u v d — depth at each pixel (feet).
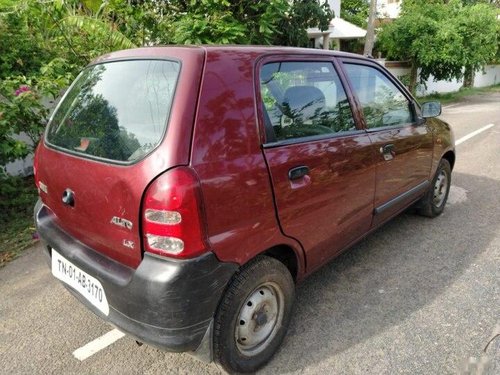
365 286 10.30
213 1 19.98
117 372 7.73
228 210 6.35
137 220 6.14
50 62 17.26
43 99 17.80
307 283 10.50
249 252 6.77
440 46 50.90
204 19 19.76
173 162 5.88
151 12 20.88
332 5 58.08
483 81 83.41
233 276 6.84
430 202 13.69
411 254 11.83
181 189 5.78
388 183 10.56
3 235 13.58
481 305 9.36
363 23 82.64
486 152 23.38
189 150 6.01
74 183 7.11
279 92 7.71
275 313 7.85
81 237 7.43
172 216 5.81
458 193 16.75
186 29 19.62
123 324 6.55
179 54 6.79
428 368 7.59
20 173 18.70
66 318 9.40
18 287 10.71
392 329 8.67
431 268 11.03
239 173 6.51
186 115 6.13
